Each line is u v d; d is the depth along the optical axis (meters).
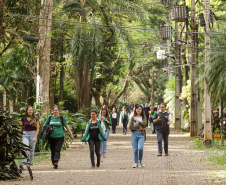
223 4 32.31
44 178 10.05
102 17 31.98
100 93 37.56
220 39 19.09
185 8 25.69
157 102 65.19
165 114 15.66
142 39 41.84
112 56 36.88
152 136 27.31
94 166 12.36
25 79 28.89
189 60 29.61
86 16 28.20
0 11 12.29
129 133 30.75
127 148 19.02
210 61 18.36
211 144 19.61
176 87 34.94
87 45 26.92
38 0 23.33
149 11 35.78
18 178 10.07
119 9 30.06
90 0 30.28
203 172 11.11
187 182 9.41
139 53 44.34
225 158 14.29
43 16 20.78
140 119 12.27
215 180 9.66
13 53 27.45
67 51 29.50
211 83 18.53
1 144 10.19
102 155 15.52
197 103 27.03
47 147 17.34
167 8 36.34
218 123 21.55
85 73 27.83
